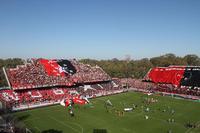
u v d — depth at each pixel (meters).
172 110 67.88
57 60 105.81
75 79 95.44
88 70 109.25
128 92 101.56
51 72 94.06
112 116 61.81
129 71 141.75
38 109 68.62
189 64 159.62
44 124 54.03
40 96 78.88
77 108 70.31
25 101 73.12
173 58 159.00
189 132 50.09
